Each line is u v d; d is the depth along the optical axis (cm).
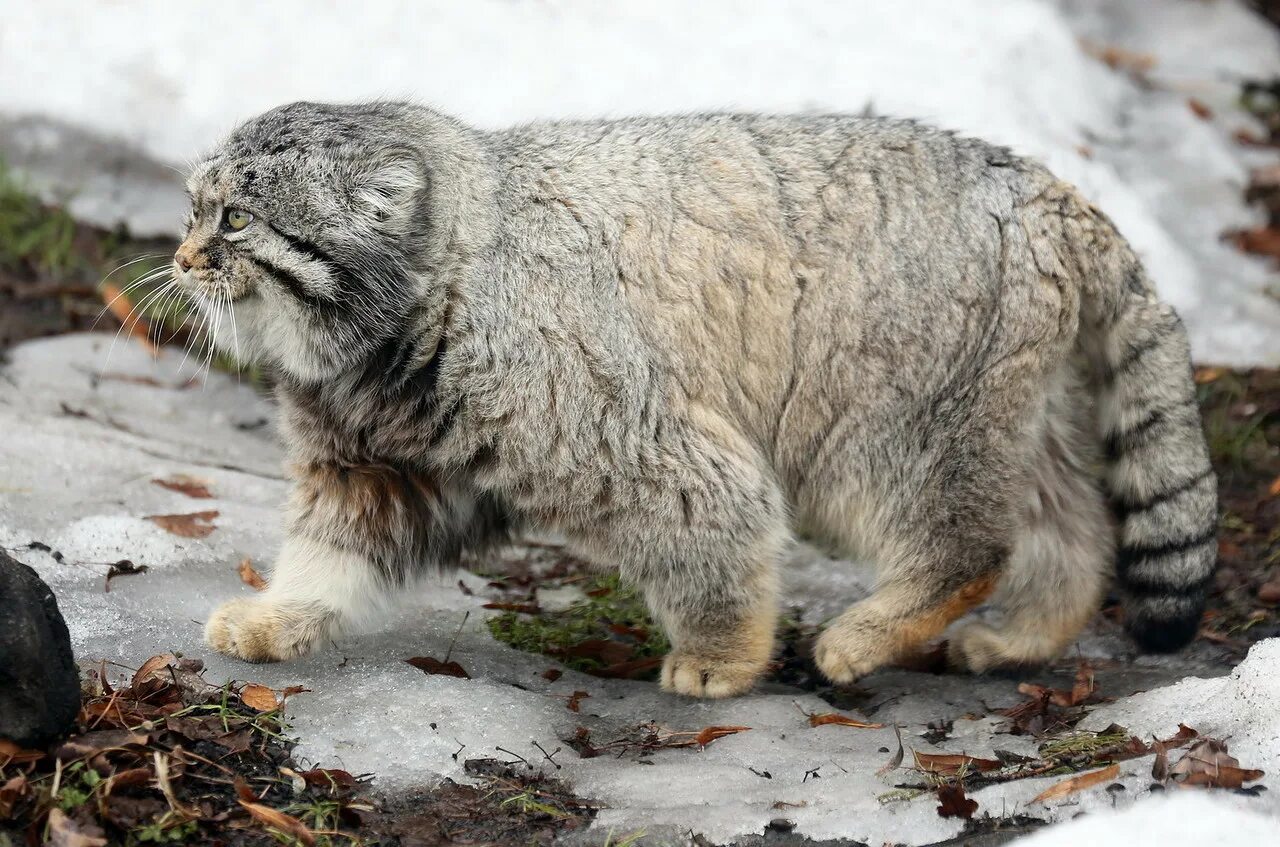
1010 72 1683
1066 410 1002
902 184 966
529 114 1598
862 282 949
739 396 954
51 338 1460
